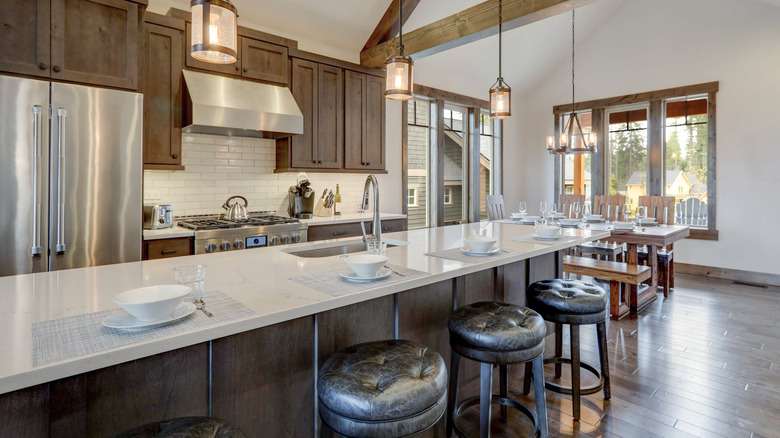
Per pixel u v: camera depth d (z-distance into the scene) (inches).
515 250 88.0
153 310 41.4
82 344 37.3
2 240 98.5
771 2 191.2
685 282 203.8
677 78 224.8
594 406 89.7
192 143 150.7
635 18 238.2
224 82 141.8
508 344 62.5
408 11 180.1
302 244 96.7
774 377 102.3
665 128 232.7
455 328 67.1
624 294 152.9
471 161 249.9
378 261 61.8
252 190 166.7
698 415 85.9
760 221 202.1
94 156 110.1
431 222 234.1
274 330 53.4
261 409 52.7
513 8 137.6
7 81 98.2
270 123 145.6
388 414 43.5
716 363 110.7
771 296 177.2
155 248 121.0
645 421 83.8
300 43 178.9
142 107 117.9
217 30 63.4
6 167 98.5
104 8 112.9
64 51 107.1
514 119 281.3
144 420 44.0
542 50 248.4
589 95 257.4
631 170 246.8
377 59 189.2
